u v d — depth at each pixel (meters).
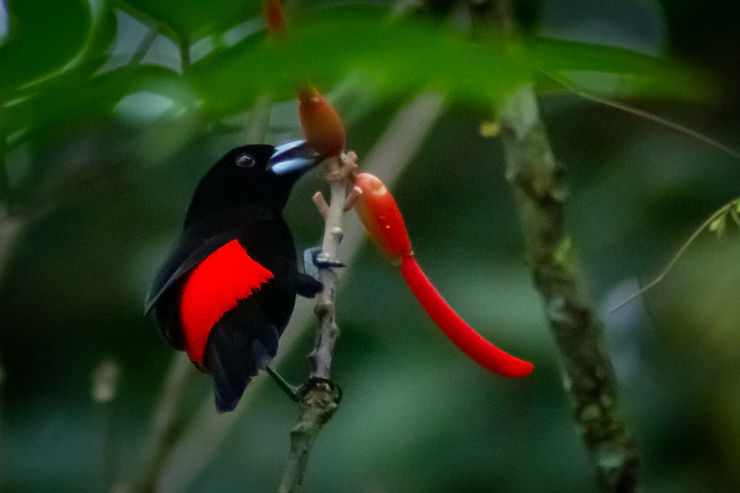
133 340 10.54
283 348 6.37
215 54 2.16
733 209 4.34
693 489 8.42
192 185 8.90
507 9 3.06
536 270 3.95
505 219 10.14
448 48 1.62
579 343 3.91
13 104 2.07
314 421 3.76
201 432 6.08
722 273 8.48
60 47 2.06
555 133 9.98
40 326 10.65
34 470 9.91
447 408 9.09
